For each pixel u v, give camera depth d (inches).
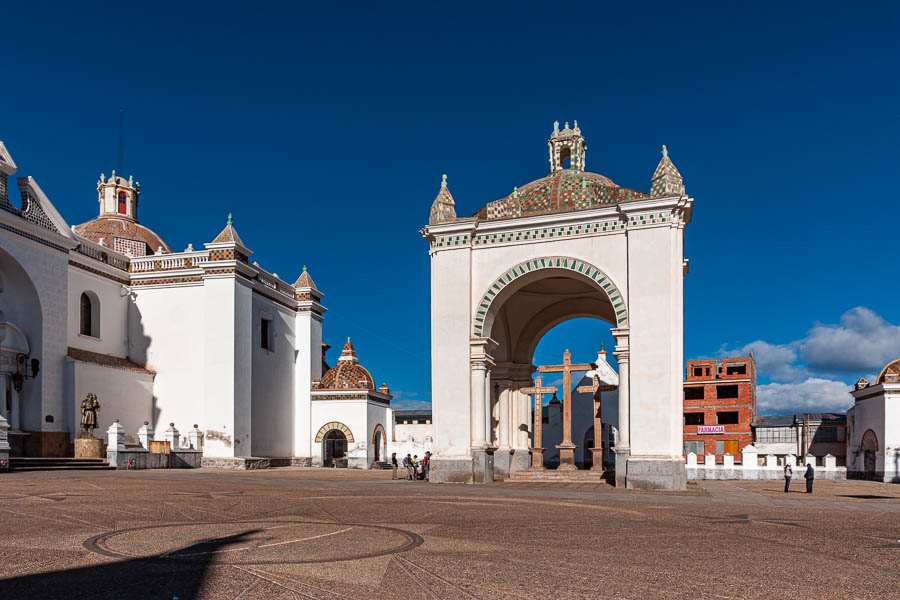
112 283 1337.4
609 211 823.1
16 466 916.6
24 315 1140.5
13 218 1095.6
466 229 871.1
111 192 1616.6
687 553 312.0
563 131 1010.1
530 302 1053.8
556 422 1644.9
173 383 1332.4
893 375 1338.6
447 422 852.0
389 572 257.3
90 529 354.6
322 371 1742.1
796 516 480.4
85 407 1130.0
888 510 552.4
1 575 243.0
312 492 624.7
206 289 1296.8
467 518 433.4
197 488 636.1
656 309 791.1
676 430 776.3
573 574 260.7
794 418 2076.8
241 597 217.8
